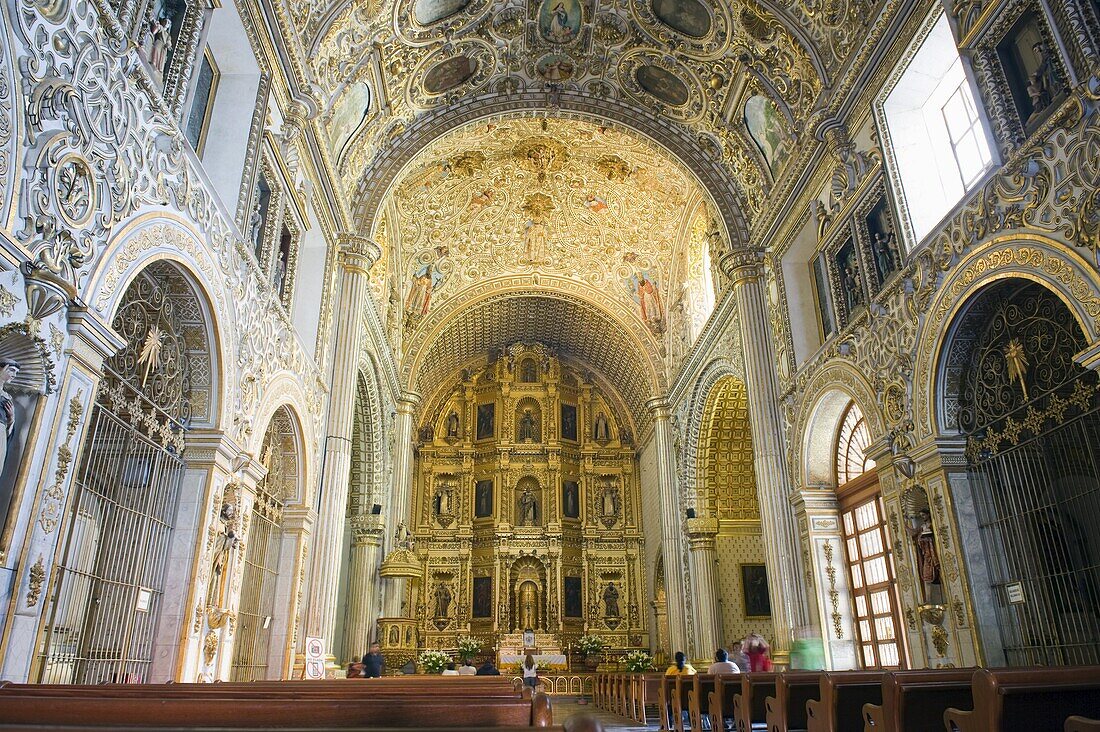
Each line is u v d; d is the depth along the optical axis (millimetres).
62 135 5898
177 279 8461
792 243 15422
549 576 29594
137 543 8133
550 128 20984
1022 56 8867
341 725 3441
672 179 22172
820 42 13039
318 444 14148
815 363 13914
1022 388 9117
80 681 7371
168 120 7699
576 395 33219
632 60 16812
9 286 5344
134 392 7984
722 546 22719
